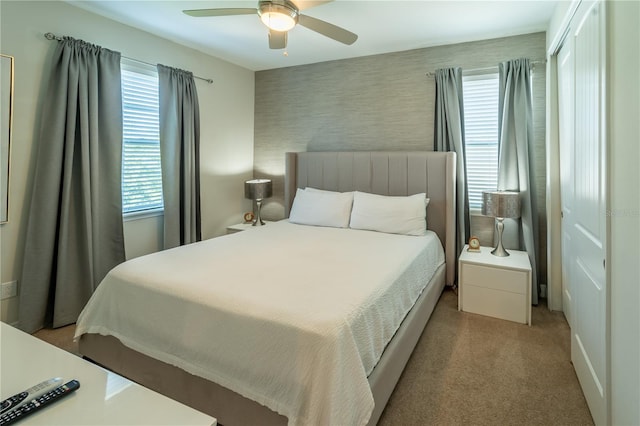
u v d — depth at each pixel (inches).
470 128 137.2
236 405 60.8
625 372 50.5
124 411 38.1
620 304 52.0
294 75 170.6
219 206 165.6
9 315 100.3
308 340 54.3
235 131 171.5
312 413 50.9
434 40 133.3
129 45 124.0
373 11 109.5
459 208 134.3
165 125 134.6
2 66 93.7
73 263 109.3
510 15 111.3
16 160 98.6
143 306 72.7
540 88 123.0
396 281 80.4
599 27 60.6
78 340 84.1
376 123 152.7
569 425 65.9
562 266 113.5
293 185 166.9
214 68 158.2
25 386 41.7
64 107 103.3
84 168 107.9
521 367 84.7
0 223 96.3
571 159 87.9
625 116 49.4
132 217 130.0
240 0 105.2
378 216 131.0
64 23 105.9
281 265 86.2
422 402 72.6
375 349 64.9
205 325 64.0
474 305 115.0
